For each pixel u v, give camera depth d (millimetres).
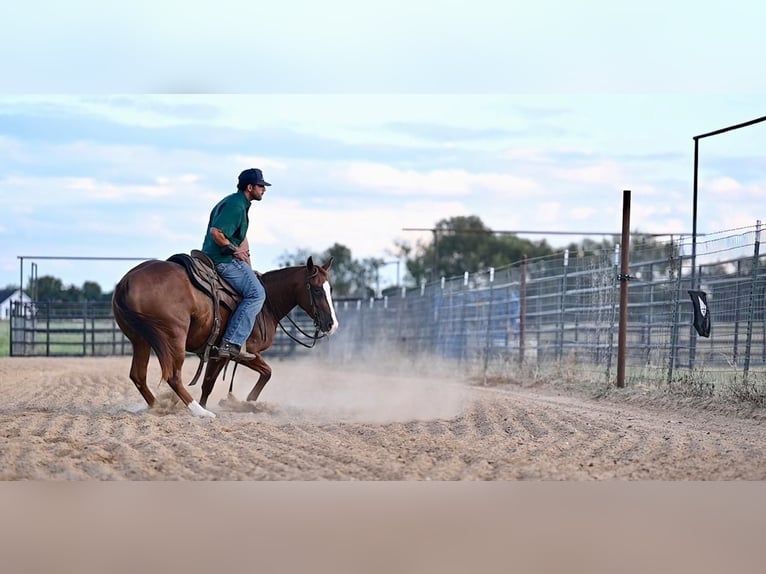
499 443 11789
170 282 13352
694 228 19406
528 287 26438
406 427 13102
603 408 16594
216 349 14141
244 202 14234
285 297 15289
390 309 40344
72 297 59500
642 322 20422
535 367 24172
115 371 29078
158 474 9562
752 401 15430
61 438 11375
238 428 12586
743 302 16750
